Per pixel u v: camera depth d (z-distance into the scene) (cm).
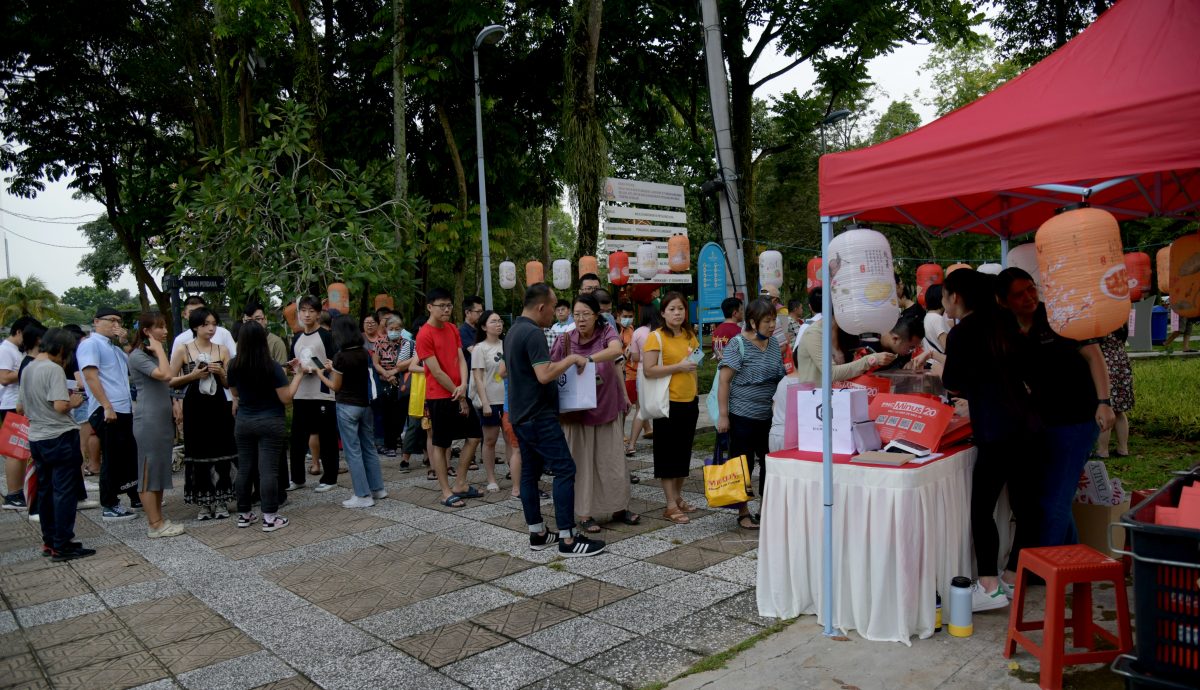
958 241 2008
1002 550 414
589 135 1246
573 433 559
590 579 454
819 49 1708
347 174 1277
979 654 328
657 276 1277
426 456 792
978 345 365
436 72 1453
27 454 677
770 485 387
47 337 548
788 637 356
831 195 364
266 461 605
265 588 464
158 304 2027
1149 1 305
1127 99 274
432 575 475
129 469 688
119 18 1739
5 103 1769
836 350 476
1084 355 375
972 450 393
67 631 408
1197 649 231
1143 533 241
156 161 2005
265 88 1606
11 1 1623
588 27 1238
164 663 361
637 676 325
